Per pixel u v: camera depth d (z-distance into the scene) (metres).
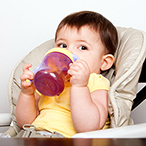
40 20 1.63
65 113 0.95
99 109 0.88
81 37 1.02
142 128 0.58
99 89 0.97
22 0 1.63
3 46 1.64
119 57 1.06
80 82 0.83
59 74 0.84
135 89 0.92
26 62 1.20
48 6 1.63
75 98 0.83
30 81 0.93
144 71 1.05
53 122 0.92
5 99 1.63
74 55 0.92
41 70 0.83
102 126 0.87
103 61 1.10
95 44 1.05
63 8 1.62
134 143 0.38
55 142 0.39
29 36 1.64
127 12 1.58
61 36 1.05
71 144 0.37
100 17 1.12
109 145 0.36
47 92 0.84
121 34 1.16
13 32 1.64
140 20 1.58
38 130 0.92
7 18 1.64
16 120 1.02
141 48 0.98
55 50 0.87
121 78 0.90
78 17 1.08
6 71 1.64
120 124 0.85
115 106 0.86
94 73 1.03
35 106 1.01
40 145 0.36
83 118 0.83
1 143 0.38
